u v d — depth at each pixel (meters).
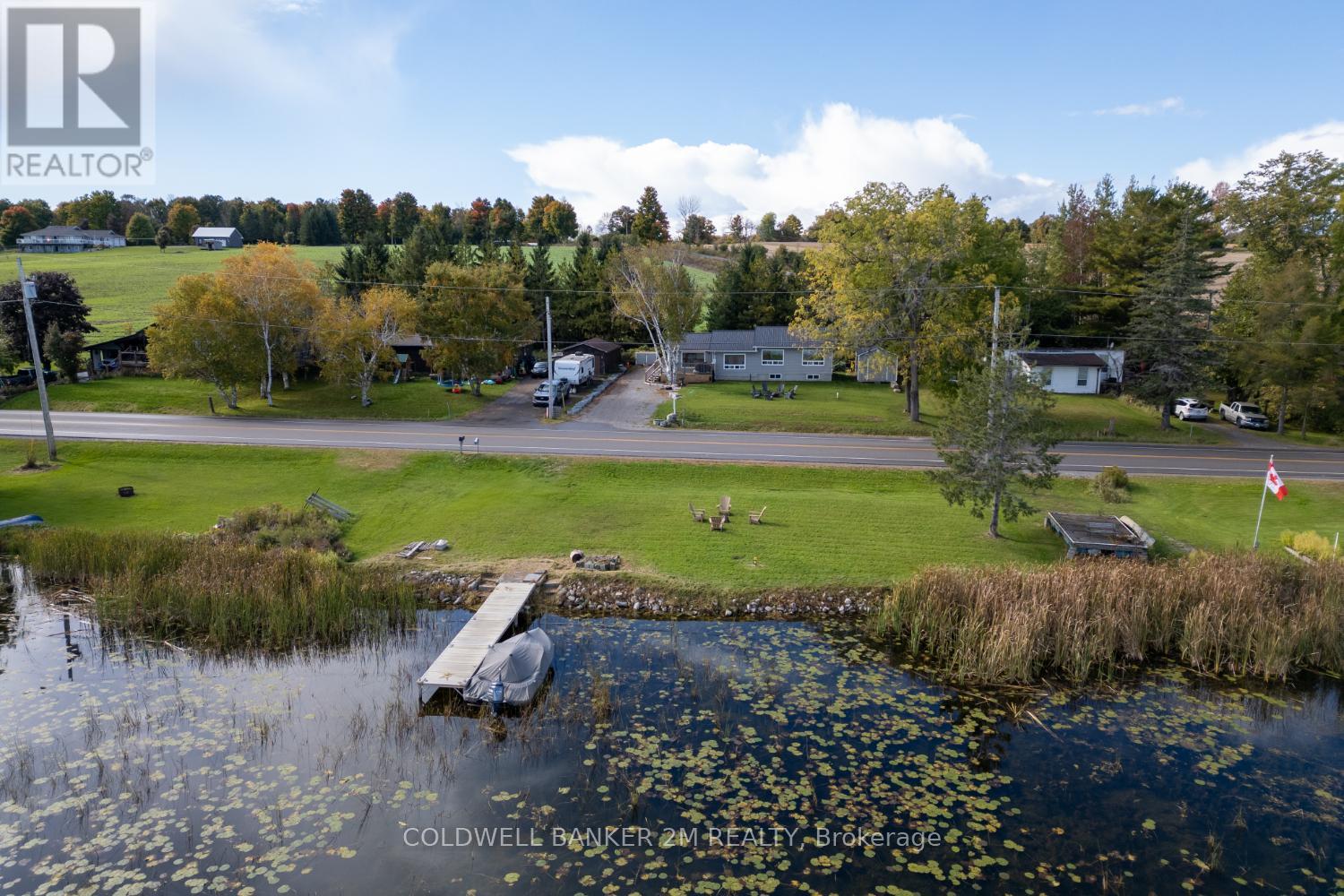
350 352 54.22
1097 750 18.30
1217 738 18.94
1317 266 64.56
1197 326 50.84
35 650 22.89
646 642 23.84
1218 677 22.22
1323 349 49.81
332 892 13.26
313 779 16.59
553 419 51.94
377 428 48.47
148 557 27.30
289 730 18.59
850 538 30.92
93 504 34.75
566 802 15.82
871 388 67.56
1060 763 17.67
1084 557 27.08
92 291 102.81
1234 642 22.97
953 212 50.84
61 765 17.03
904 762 17.52
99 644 23.39
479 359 58.12
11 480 37.56
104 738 18.17
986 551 29.61
